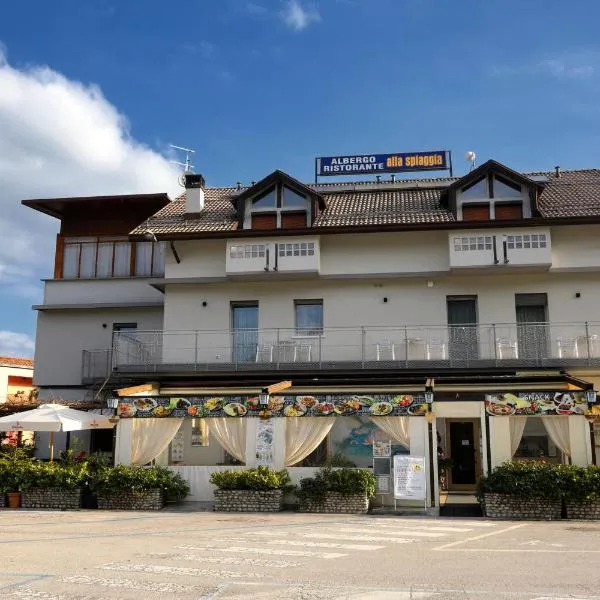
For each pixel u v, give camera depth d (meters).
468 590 7.91
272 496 17.25
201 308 24.50
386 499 17.80
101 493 17.83
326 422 18.11
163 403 18.84
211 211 26.36
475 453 21.56
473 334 22.52
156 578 8.67
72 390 26.80
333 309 23.92
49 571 9.13
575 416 17.12
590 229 22.98
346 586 8.14
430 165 28.27
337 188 27.80
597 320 22.70
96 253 27.69
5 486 18.41
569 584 8.26
